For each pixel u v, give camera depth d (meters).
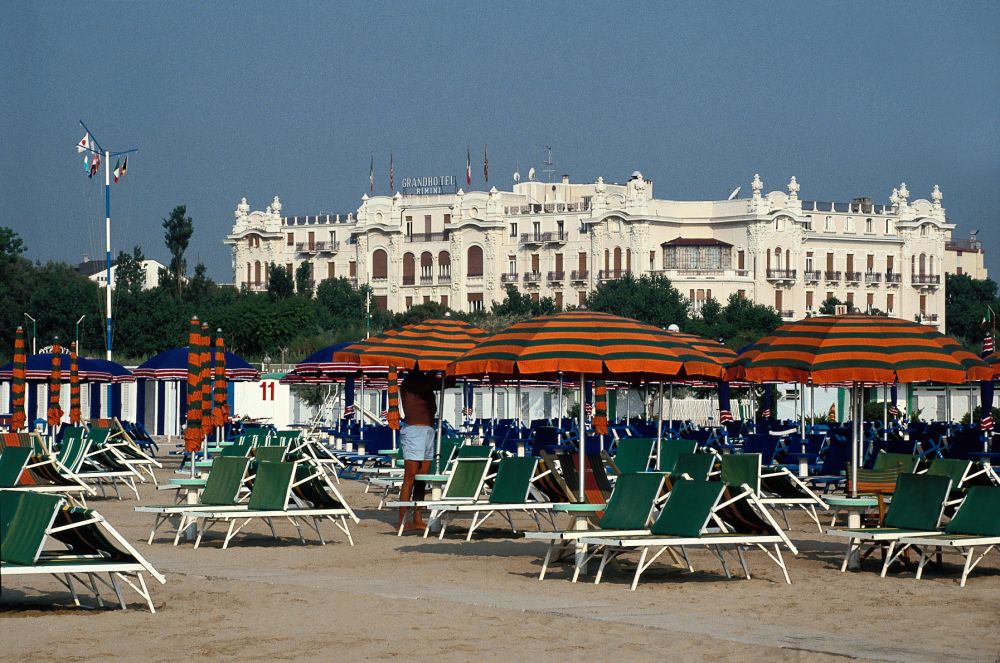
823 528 23.91
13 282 137.00
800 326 22.09
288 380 45.44
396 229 169.75
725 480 21.33
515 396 70.62
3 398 68.31
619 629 13.49
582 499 19.33
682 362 18.97
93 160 65.62
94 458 33.06
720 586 16.58
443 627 13.66
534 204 163.88
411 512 24.59
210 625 13.85
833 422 52.44
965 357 22.17
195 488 22.66
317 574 17.92
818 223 160.75
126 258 159.88
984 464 22.00
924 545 17.42
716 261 155.62
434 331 24.36
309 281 172.75
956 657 12.17
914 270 166.62
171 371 45.47
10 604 15.22
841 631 13.45
